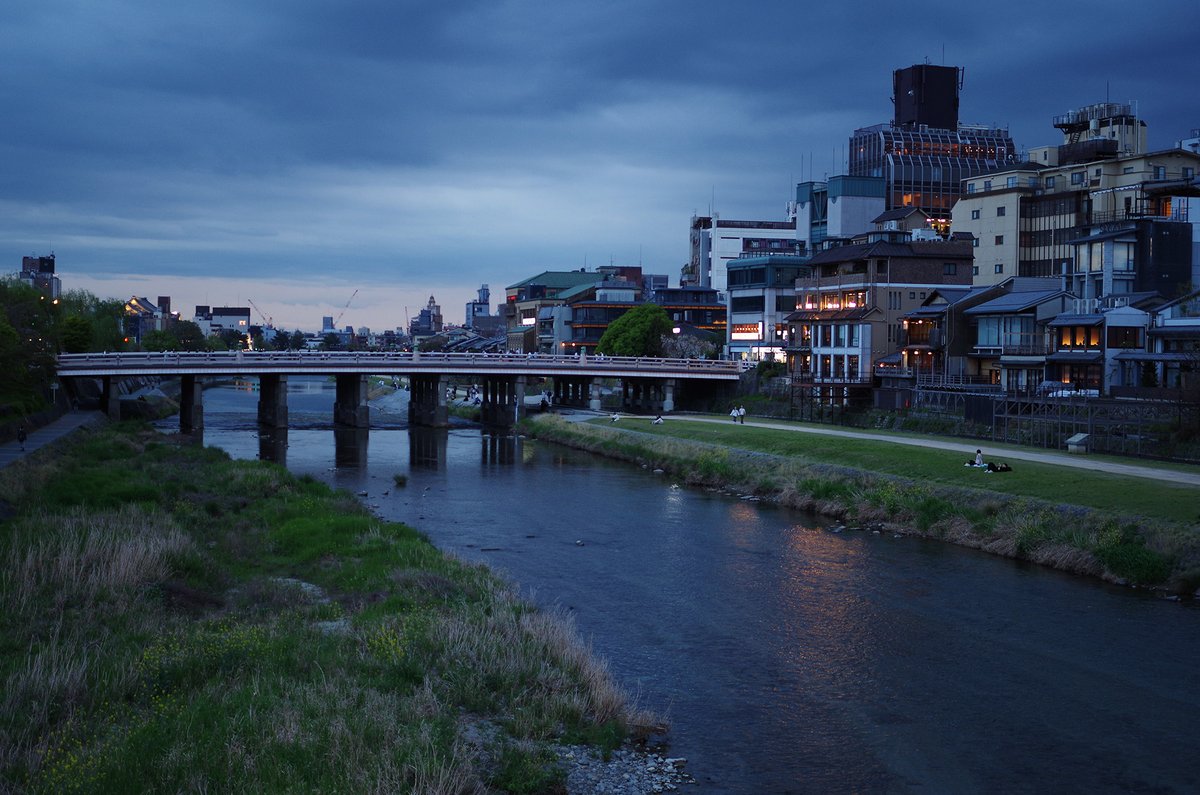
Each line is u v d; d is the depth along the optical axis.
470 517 55.12
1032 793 21.69
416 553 40.16
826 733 24.70
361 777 18.30
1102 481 48.31
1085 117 132.38
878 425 86.38
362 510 52.78
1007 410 70.50
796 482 60.91
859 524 52.41
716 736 24.34
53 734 19.50
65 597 29.52
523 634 28.75
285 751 19.11
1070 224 110.56
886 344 106.81
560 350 183.12
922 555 44.88
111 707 21.36
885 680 28.58
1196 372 62.50
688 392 127.25
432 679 24.81
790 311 138.88
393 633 27.64
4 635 26.09
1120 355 75.50
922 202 178.25
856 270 112.06
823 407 98.19
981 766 22.97
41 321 95.62
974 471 53.94
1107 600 37.03
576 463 82.00
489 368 113.75
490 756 21.19
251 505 50.91
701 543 47.75
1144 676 28.92
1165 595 37.59
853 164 199.38
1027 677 28.88
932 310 99.06
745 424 92.94
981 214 119.81
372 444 95.81
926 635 32.81
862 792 21.55
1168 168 109.44
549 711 23.98
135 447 72.94
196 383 100.94
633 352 147.00
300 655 25.62
